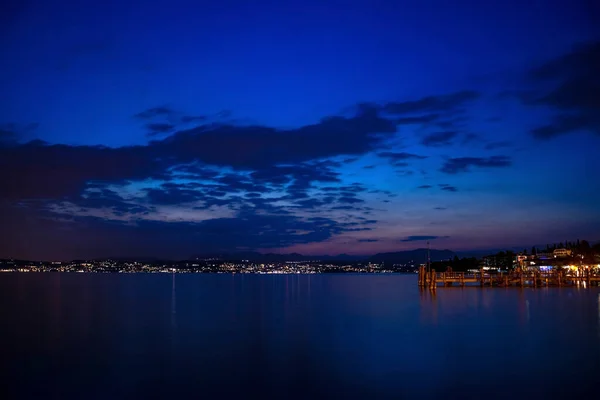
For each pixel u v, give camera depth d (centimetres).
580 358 3431
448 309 6600
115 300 9088
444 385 2830
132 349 3988
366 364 3366
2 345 4191
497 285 11825
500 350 3731
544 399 2556
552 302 7312
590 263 14725
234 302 8650
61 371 3288
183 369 3309
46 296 10094
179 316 6284
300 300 9081
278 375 3125
